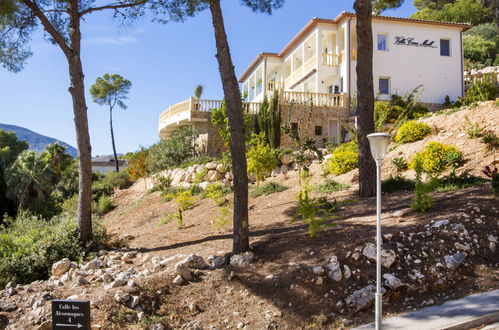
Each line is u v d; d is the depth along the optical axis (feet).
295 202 44.78
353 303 22.15
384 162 52.42
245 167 29.45
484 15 184.75
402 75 92.94
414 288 23.03
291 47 111.65
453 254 24.99
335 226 31.30
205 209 52.95
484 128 49.01
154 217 59.98
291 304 22.57
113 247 38.52
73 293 25.04
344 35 96.58
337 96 88.22
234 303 23.34
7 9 36.76
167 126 100.53
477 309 20.15
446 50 97.25
